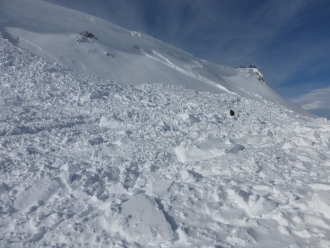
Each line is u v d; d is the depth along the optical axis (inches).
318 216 131.7
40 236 140.9
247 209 148.6
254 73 1916.8
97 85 780.6
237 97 932.6
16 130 374.3
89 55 1038.4
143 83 989.8
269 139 302.5
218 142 290.2
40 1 1391.5
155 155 283.6
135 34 1611.7
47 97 595.2
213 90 1168.8
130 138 377.4
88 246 127.6
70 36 1116.5
